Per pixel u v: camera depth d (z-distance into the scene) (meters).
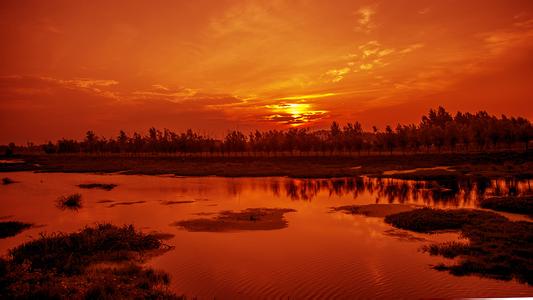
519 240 18.28
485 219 22.97
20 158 133.75
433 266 15.66
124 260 16.72
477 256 16.62
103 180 57.12
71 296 11.95
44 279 13.34
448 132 88.31
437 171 55.66
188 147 131.88
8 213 29.42
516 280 13.91
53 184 51.22
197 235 21.47
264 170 70.62
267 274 14.94
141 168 80.25
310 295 12.94
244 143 128.50
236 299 12.70
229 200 35.28
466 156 76.38
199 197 37.59
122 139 158.25
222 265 16.08
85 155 153.62
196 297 12.80
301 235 21.17
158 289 13.21
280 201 34.19
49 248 17.45
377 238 20.30
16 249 17.75
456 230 21.64
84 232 19.34
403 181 48.50
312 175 58.84
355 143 104.19
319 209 29.48
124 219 26.62
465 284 13.62
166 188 45.75
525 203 27.09
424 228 22.03
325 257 17.06
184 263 16.38
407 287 13.42
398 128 106.75
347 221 24.83
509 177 47.62
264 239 20.39
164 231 22.59
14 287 12.21
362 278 14.41
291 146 115.19
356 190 41.16
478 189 38.47
